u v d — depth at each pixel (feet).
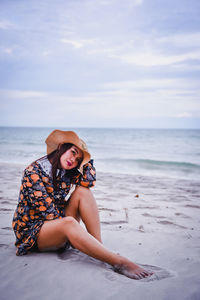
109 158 58.80
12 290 5.84
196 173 39.24
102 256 6.83
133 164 48.83
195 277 6.64
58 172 7.75
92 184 8.21
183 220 12.30
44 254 7.73
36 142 111.14
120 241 9.36
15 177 25.73
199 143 121.29
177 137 174.70
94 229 7.96
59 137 7.75
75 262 7.24
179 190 21.58
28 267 6.89
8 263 7.11
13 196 16.42
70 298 5.59
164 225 11.43
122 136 190.90
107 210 13.91
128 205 15.25
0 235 9.44
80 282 6.22
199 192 20.75
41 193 7.29
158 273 6.81
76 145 7.63
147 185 23.98
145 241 9.40
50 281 6.23
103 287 6.04
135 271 6.66
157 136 188.85
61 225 7.04
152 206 15.16
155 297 5.69
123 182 25.50
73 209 8.13
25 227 7.59
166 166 46.78
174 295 5.78
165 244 9.13
